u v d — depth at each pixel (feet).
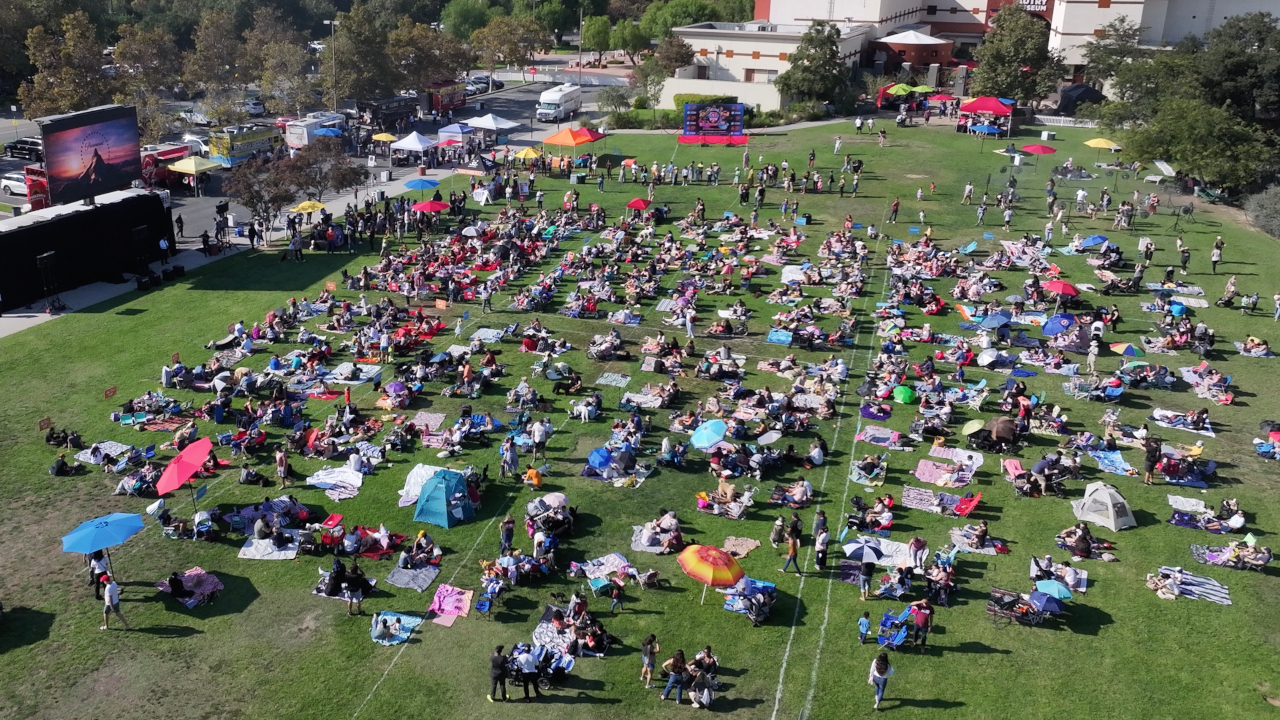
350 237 205.57
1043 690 86.53
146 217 191.01
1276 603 97.96
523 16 484.33
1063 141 285.43
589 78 453.17
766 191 242.78
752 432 128.47
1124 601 98.17
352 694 85.10
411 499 113.70
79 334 159.33
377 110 309.42
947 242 205.57
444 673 87.76
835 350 156.35
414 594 97.71
